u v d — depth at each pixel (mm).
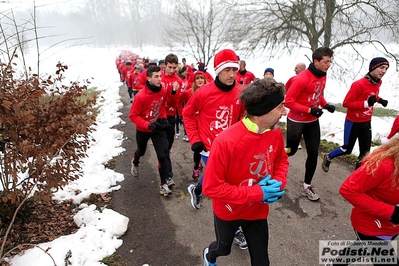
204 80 4648
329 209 3842
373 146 5805
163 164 4211
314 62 3826
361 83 4117
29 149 2773
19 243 3191
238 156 1933
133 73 11523
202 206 4016
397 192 1903
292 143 4176
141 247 3193
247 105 1862
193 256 3047
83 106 3379
